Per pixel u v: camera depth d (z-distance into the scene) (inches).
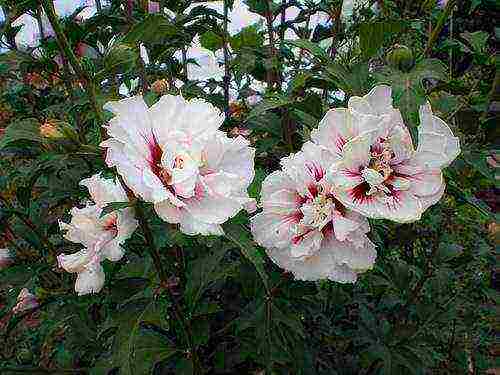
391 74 11.7
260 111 13.5
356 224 10.7
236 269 13.6
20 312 18.3
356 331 16.7
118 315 11.2
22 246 20.5
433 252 16.5
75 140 10.6
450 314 17.2
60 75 16.4
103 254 11.6
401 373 16.1
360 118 10.6
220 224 10.2
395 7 16.5
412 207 10.5
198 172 9.7
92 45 17.5
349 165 10.6
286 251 11.5
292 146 16.6
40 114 20.7
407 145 10.6
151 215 11.5
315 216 10.9
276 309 13.4
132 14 17.5
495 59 14.1
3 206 17.6
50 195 17.2
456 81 13.8
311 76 13.9
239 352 14.5
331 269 11.4
